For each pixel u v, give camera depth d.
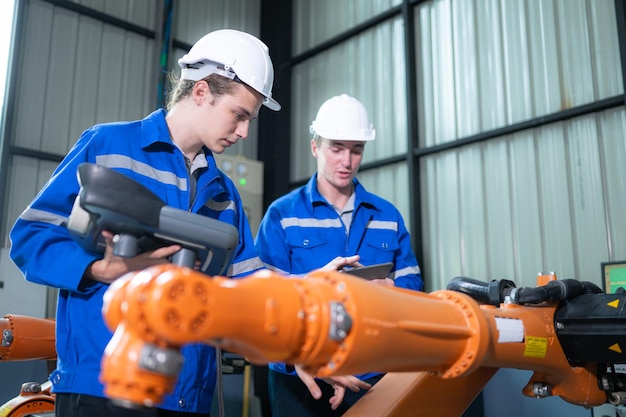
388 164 3.82
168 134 1.16
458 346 0.77
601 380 1.09
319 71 4.45
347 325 0.60
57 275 0.91
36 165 3.71
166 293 0.49
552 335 1.01
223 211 1.28
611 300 0.99
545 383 1.06
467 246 3.33
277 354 0.59
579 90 2.95
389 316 0.66
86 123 3.94
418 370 0.77
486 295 1.08
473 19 3.48
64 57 3.90
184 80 1.16
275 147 4.59
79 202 0.78
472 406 2.52
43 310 3.06
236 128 1.15
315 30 4.55
